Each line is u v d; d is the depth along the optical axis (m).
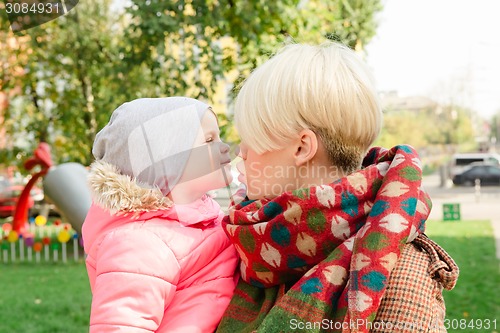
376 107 1.00
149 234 1.10
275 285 0.99
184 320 1.07
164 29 6.62
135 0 6.63
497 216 12.61
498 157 22.48
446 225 11.27
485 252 8.05
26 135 11.73
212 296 1.09
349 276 0.90
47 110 11.31
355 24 7.57
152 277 1.06
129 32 7.63
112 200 1.13
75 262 8.85
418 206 0.94
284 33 6.92
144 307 1.04
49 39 9.70
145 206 1.13
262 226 0.94
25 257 9.45
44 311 5.80
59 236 8.89
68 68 9.95
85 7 9.80
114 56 9.38
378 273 0.86
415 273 0.90
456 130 24.41
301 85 0.98
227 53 7.16
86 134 10.31
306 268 0.95
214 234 1.16
